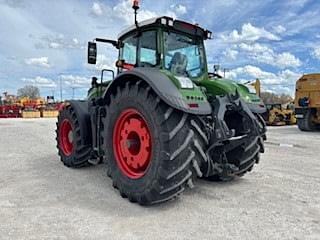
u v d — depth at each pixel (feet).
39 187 11.64
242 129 11.10
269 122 45.65
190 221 8.47
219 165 10.89
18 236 7.54
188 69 12.48
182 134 9.21
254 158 12.25
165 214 8.99
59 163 16.17
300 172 14.07
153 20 11.47
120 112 10.69
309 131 34.47
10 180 12.63
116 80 10.68
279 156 18.24
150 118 9.47
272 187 11.64
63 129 15.97
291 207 9.52
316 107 33.19
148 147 9.84
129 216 8.84
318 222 8.38
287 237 7.48
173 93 9.02
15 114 86.07
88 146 14.65
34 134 29.22
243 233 7.71
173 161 9.05
